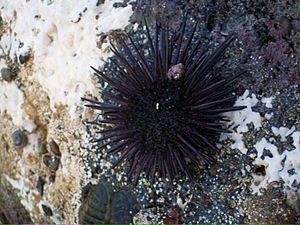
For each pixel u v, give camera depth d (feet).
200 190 0.97
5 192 1.27
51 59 1.06
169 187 0.98
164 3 0.96
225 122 0.92
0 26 1.14
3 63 1.15
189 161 0.94
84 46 1.02
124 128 0.85
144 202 1.01
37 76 1.09
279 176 0.91
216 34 0.93
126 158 0.95
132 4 0.99
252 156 0.93
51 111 1.10
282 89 0.90
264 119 0.91
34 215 1.21
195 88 0.82
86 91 1.03
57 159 1.12
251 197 0.93
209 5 0.94
